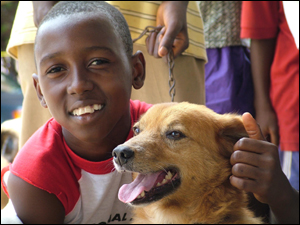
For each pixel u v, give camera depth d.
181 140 0.78
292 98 1.16
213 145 0.81
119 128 0.82
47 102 0.77
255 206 0.89
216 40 1.26
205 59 1.06
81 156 0.79
